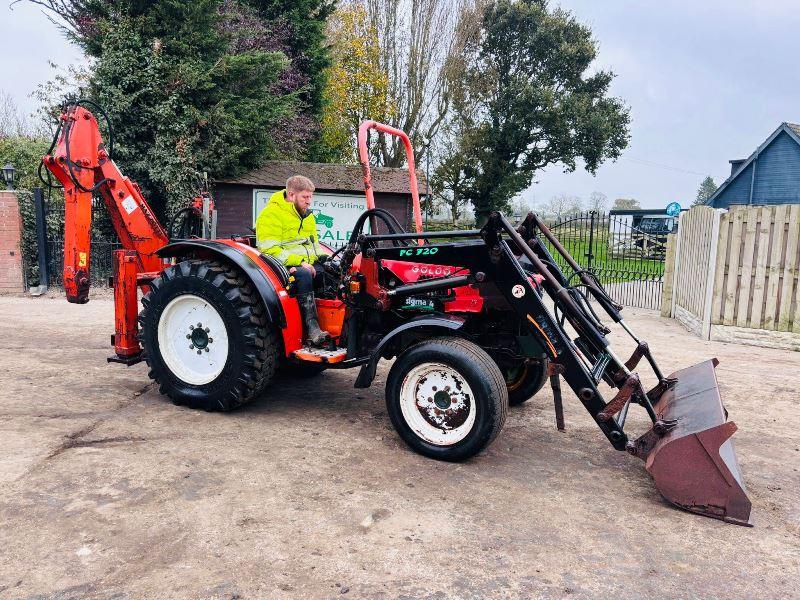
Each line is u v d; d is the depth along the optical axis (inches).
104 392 182.4
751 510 125.1
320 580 93.7
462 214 1289.4
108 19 450.6
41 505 111.7
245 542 103.2
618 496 130.3
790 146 992.9
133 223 201.3
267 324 164.1
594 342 142.4
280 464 136.1
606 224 498.3
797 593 96.7
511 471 140.9
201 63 455.5
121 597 87.2
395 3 955.3
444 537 108.7
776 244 296.7
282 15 649.6
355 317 162.1
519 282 141.6
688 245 372.5
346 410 178.5
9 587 88.2
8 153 544.4
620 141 1310.3
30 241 408.5
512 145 1224.2
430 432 145.7
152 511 111.8
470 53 1097.4
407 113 986.1
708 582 98.9
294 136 620.7
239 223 483.5
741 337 310.0
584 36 1273.4
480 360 138.1
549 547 107.5
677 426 130.0
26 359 218.8
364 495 123.4
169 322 173.5
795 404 204.1
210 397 166.1
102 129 441.4
